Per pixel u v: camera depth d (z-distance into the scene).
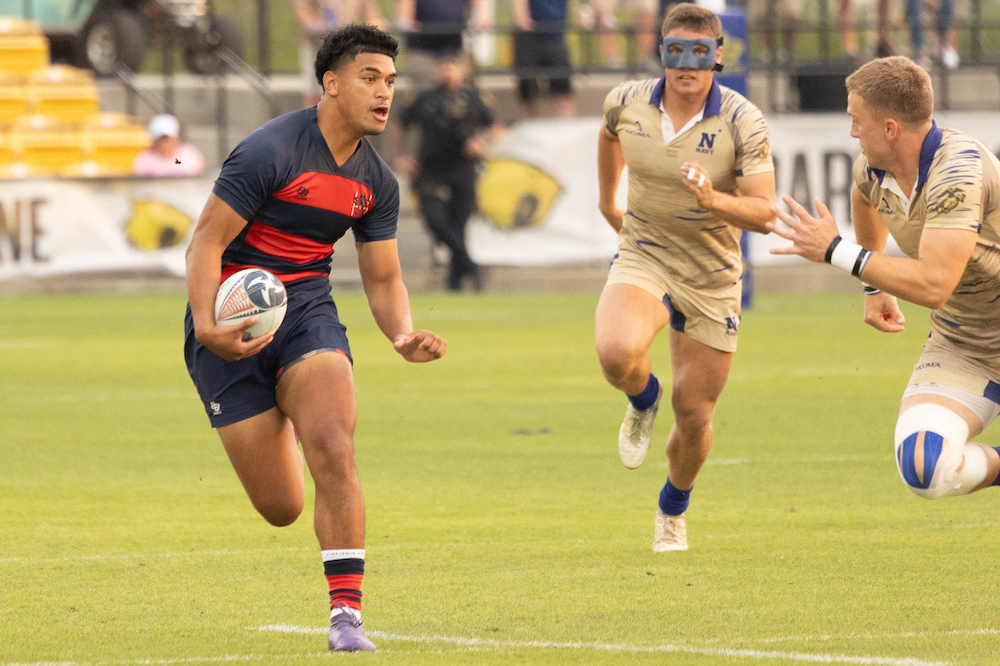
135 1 96.75
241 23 105.62
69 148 86.31
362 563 16.97
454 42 82.81
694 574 20.89
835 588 19.86
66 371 47.69
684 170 20.44
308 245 18.56
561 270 79.12
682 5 22.86
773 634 17.41
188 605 19.33
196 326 17.41
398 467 30.59
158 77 99.94
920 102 18.23
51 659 16.52
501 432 35.25
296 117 18.16
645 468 30.61
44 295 75.12
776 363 48.78
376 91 17.80
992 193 18.42
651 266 23.48
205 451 32.72
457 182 75.69
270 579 20.91
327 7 88.81
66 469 30.39
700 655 16.39
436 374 46.66
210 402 18.52
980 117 78.38
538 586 20.22
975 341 19.83
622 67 85.94
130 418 37.72
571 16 96.00
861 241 21.28
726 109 22.78
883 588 19.83
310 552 22.77
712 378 22.88
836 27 88.62
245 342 17.53
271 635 17.66
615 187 25.25
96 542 23.44
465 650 16.70
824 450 32.31
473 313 66.88
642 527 24.64
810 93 89.88
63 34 97.81
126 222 75.94
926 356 20.39
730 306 23.11
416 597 19.62
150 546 23.14
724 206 20.62
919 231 19.08
